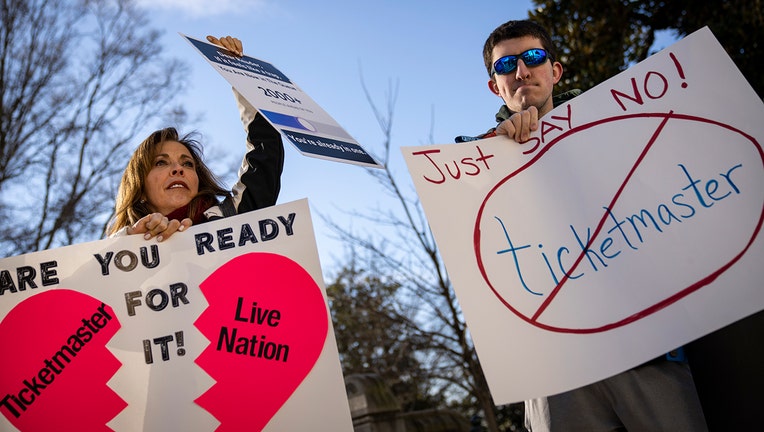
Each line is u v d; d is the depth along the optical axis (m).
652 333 2.16
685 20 7.70
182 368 2.37
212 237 2.51
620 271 2.25
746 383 2.67
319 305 2.43
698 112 2.40
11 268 2.44
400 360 10.12
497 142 2.50
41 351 2.37
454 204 2.38
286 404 2.33
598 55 7.60
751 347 2.66
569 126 2.48
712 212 2.26
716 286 2.18
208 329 2.41
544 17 7.85
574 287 2.25
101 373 2.36
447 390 11.28
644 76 2.49
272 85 3.05
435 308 8.70
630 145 2.41
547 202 2.38
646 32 7.91
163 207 3.05
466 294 2.26
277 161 3.16
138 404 2.34
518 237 2.34
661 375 2.35
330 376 2.35
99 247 2.48
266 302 2.43
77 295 2.43
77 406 2.33
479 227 2.35
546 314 2.23
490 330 2.21
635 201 2.34
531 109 2.51
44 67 13.62
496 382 2.16
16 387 2.34
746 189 2.26
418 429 7.92
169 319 2.42
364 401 7.07
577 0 7.77
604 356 2.15
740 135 2.33
